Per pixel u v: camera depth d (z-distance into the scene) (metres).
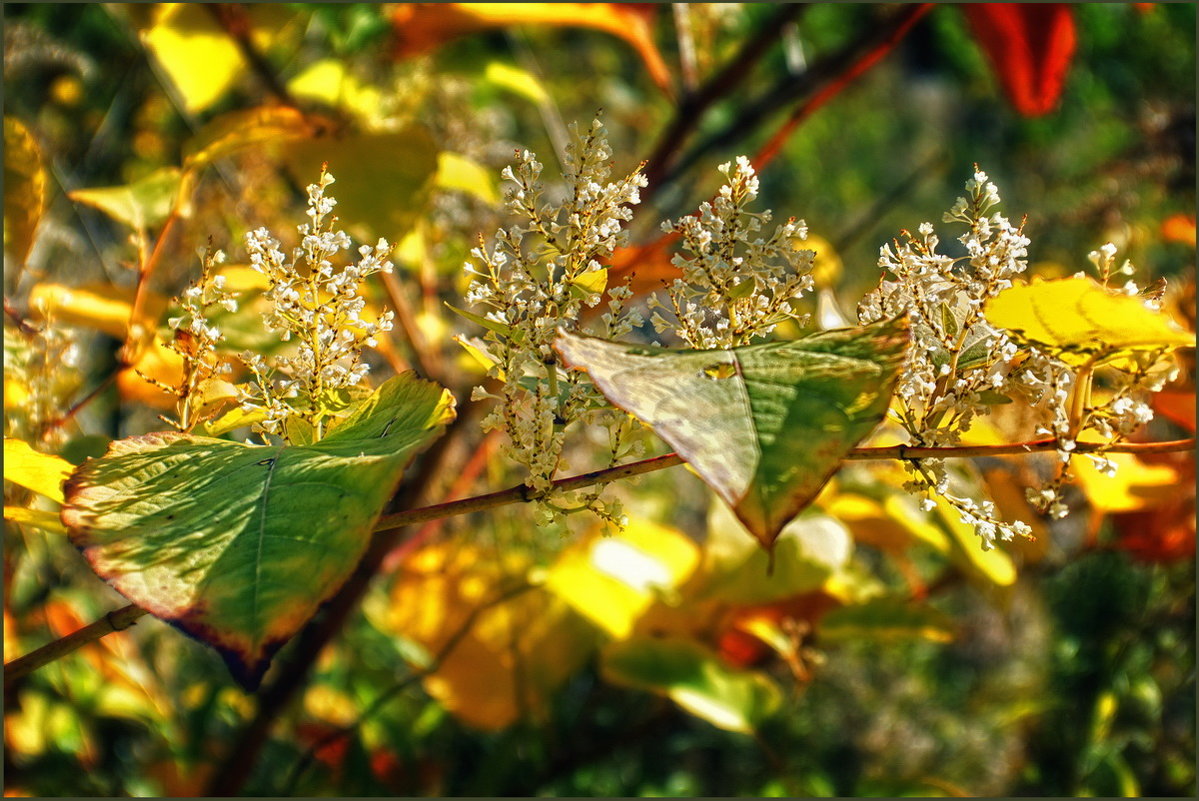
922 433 0.99
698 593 1.56
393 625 1.80
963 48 3.49
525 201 0.99
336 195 1.29
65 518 0.93
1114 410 0.98
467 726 1.89
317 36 2.36
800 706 2.15
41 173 1.19
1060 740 1.94
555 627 1.78
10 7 2.34
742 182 1.00
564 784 1.83
